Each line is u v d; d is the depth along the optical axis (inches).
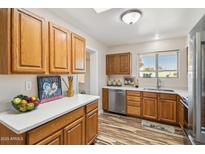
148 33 127.5
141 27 111.5
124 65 163.3
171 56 149.6
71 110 62.2
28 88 69.1
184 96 100.0
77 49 89.0
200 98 48.9
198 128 49.4
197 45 48.3
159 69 155.9
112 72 171.8
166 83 150.3
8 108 60.1
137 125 121.6
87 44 132.3
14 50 49.5
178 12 85.4
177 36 137.0
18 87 64.6
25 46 53.8
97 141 92.0
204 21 49.4
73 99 83.2
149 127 116.8
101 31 122.1
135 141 92.0
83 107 74.7
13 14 49.3
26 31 54.3
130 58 161.6
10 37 48.7
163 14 88.6
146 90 134.8
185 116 90.0
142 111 137.0
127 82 170.7
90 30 119.0
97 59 156.4
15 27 49.9
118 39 148.9
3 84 58.6
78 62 90.0
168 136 99.3
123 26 109.3
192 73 52.4
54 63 69.4
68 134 60.8
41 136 47.2
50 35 67.1
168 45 147.6
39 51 60.5
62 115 57.6
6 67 48.6
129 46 171.3
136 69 167.2
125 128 114.7
